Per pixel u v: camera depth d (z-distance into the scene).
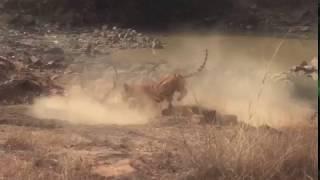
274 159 22.91
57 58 93.50
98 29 147.38
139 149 28.77
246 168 22.48
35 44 110.00
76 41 120.12
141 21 165.25
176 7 172.12
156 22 167.88
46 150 27.53
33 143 29.09
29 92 53.59
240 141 23.41
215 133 25.75
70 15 151.38
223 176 22.27
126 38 128.88
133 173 23.73
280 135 25.31
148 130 35.38
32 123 38.97
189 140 29.88
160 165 24.98
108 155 26.70
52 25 146.50
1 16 142.75
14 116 42.34
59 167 24.23
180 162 25.19
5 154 26.41
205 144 24.88
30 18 142.75
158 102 45.88
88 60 95.44
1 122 39.50
